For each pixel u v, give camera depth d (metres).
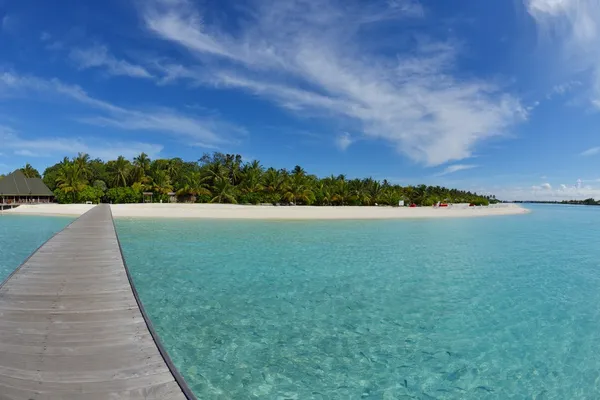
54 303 6.36
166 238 20.91
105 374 3.93
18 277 8.17
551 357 6.26
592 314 8.47
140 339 4.89
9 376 3.82
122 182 63.12
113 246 12.41
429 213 54.16
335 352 6.30
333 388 5.18
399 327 7.50
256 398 4.88
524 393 5.17
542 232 30.36
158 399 3.51
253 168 68.44
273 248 17.55
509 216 57.66
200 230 25.67
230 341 6.65
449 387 5.29
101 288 7.32
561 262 15.38
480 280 11.71
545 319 8.11
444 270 13.17
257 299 9.19
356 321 7.80
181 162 81.12
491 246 20.33
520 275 12.59
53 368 4.02
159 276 11.45
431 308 8.75
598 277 12.38
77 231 16.70
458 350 6.48
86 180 63.00
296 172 73.38
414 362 6.01
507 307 8.92
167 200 61.56
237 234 23.33
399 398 4.98
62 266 9.32
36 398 3.43
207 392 4.99
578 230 33.34
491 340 6.93
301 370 5.66
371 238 22.78
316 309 8.52
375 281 11.29
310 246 18.45
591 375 5.68
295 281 11.09
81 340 4.81
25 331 5.09
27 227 26.81
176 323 7.47
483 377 5.57
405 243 20.70
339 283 10.97
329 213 46.16
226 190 60.69
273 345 6.53
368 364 5.91
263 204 61.69
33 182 58.72
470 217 50.25
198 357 6.00
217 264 13.41
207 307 8.50
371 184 81.19
